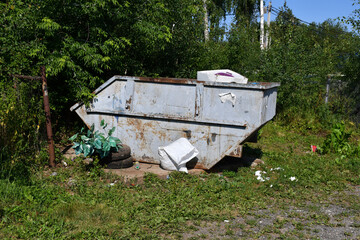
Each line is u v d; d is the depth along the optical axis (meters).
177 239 4.32
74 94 8.01
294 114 13.09
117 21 9.22
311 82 14.26
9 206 4.70
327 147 9.55
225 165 7.58
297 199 5.97
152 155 7.33
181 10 11.45
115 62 8.91
